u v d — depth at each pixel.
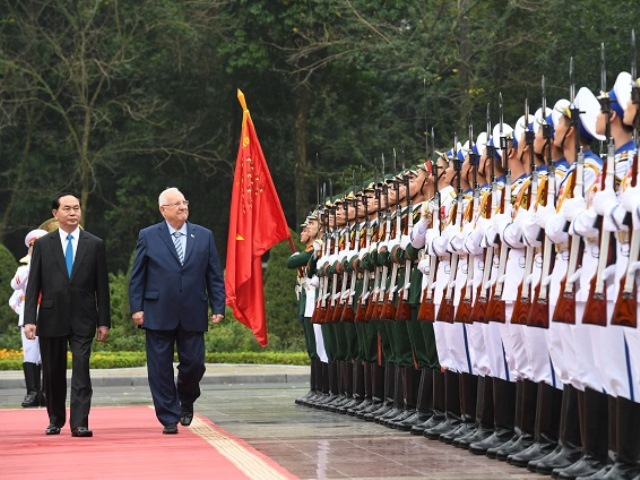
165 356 15.53
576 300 10.39
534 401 11.83
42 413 19.59
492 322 12.35
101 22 50.22
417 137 48.50
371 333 17.05
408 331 15.20
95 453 13.13
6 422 17.78
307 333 20.42
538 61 40.16
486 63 42.47
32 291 15.60
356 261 17.31
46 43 49.41
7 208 50.97
